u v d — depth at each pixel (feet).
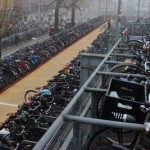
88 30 107.04
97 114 14.70
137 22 75.10
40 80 53.78
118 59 24.89
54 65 63.57
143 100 13.28
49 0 143.43
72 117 10.19
